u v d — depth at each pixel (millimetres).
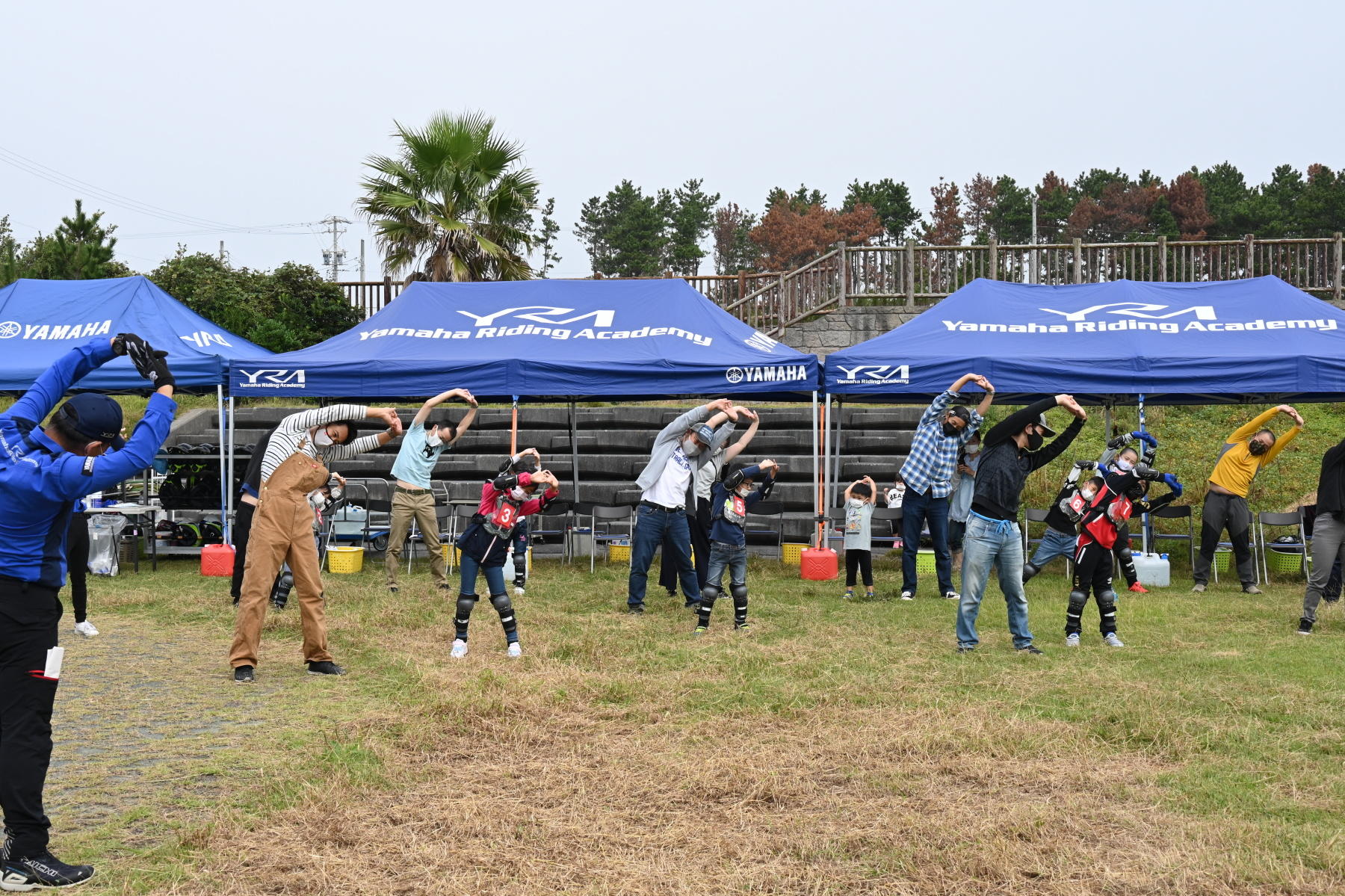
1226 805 4855
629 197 90375
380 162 21766
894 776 5285
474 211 22000
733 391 12156
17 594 3990
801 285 18766
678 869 4191
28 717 4027
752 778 5172
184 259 23891
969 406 14070
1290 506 14531
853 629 9086
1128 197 80125
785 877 4113
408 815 4746
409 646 8367
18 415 4191
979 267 18609
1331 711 6359
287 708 6574
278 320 20234
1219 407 17953
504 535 7875
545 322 13453
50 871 3984
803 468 15445
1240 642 8555
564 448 16422
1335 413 17375
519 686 6824
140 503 14047
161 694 6922
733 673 7480
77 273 25469
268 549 7363
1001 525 8062
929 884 4031
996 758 5551
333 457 7844
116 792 5035
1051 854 4324
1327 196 70562
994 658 7934
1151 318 12781
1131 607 10227
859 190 89125
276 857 4258
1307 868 4156
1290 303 12953
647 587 11547
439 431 11297
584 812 4805
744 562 9117
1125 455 8359
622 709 6492
